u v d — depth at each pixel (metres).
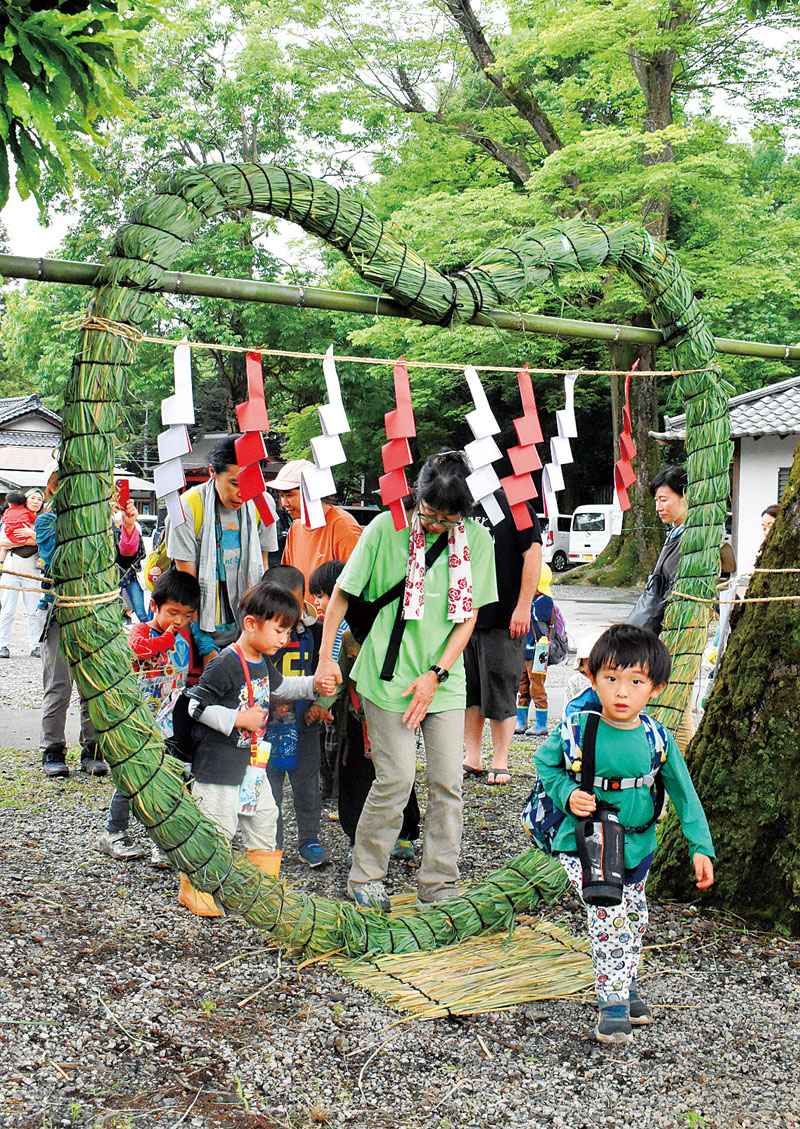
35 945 3.20
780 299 20.78
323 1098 2.49
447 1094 2.54
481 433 3.38
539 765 3.01
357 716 4.03
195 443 31.19
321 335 22.45
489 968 3.25
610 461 29.20
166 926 3.48
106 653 2.95
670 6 16.41
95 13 2.37
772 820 3.76
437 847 3.63
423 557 3.52
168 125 20.39
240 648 3.54
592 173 16.44
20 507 10.19
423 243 15.77
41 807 4.89
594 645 2.87
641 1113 2.48
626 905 2.91
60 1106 2.36
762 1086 2.63
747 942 3.59
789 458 16.80
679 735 4.53
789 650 3.85
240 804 3.61
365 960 3.30
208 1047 2.69
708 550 3.91
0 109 2.31
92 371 2.86
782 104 17.94
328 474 3.11
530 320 3.66
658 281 3.84
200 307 21.33
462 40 19.16
